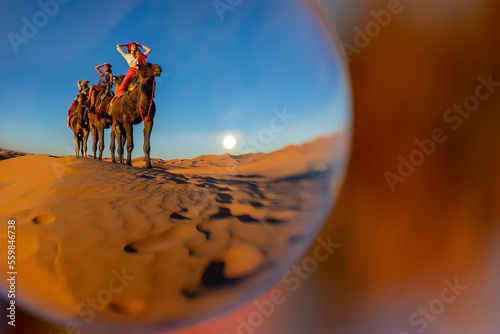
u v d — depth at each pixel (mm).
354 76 1671
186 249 842
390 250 1759
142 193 1014
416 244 1769
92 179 1294
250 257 852
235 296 820
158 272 809
